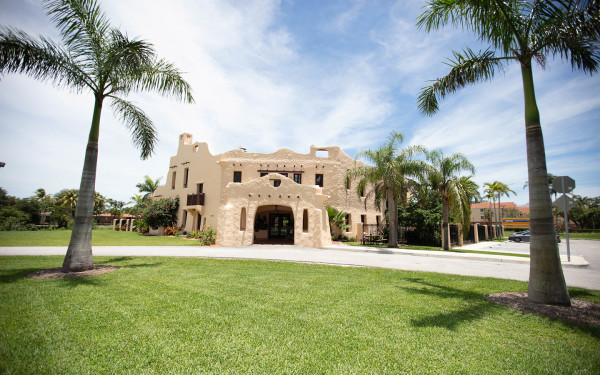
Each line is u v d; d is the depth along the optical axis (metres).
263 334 4.03
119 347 3.54
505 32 6.55
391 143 17.94
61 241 18.33
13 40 7.32
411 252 14.92
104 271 8.16
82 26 8.34
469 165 17.53
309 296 6.00
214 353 3.45
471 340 4.00
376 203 19.45
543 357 3.55
